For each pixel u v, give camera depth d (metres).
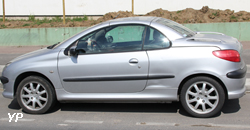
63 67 4.92
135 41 4.79
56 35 14.26
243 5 17.31
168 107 5.35
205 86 4.55
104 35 4.94
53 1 18.84
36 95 5.14
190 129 4.27
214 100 4.69
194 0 17.58
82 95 4.95
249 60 9.03
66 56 4.94
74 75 4.90
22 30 14.36
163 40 4.67
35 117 5.11
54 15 19.02
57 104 5.82
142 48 4.71
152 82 4.66
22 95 5.19
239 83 4.46
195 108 4.67
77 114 5.20
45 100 5.12
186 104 4.66
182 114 4.94
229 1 17.33
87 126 4.59
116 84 4.78
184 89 4.62
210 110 4.59
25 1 18.98
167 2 17.78
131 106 5.52
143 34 4.78
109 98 4.85
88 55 4.87
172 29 4.76
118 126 4.53
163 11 16.59
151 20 4.96
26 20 18.66
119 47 4.82
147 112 5.14
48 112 5.36
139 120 4.76
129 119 4.83
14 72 5.13
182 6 17.73
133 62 4.66
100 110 5.37
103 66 4.77
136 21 4.89
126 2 18.22
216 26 13.13
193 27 13.40
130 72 4.69
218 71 4.42
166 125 4.48
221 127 4.30
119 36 4.88
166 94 4.66
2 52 12.67
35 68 5.00
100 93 4.89
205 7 15.85
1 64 9.91
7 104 5.98
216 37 4.96
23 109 5.25
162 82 4.64
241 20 14.47
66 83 4.96
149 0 17.94
